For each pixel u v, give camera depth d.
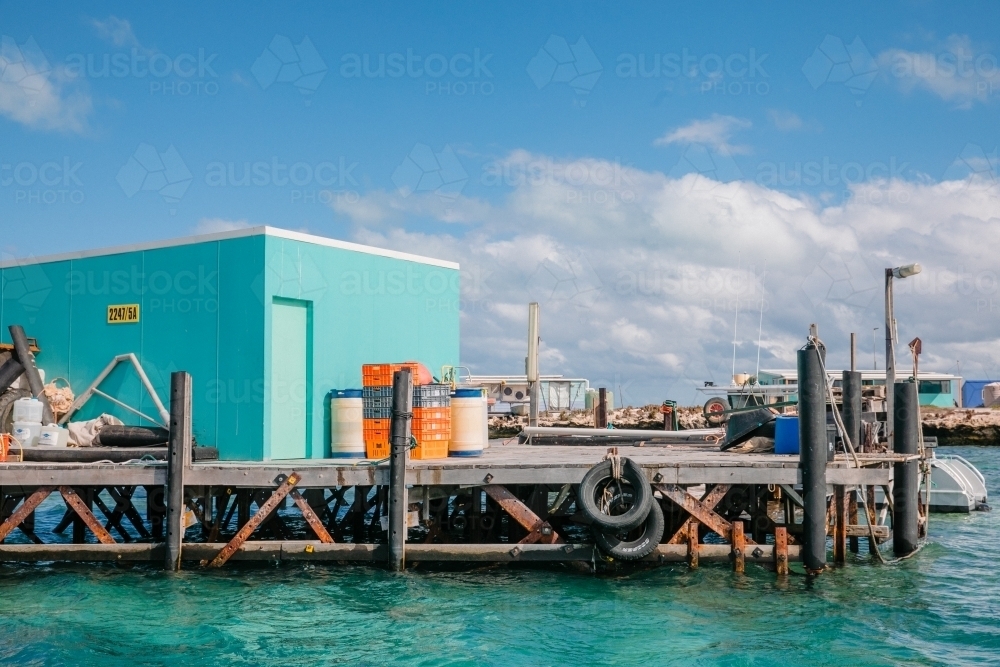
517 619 10.82
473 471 12.46
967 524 18.41
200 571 12.79
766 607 11.21
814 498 11.86
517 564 13.15
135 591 12.10
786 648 9.81
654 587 12.03
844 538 12.70
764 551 12.08
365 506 16.25
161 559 12.88
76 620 10.94
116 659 9.63
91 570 13.24
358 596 11.80
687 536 12.19
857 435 14.78
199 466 12.94
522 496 14.65
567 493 15.01
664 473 12.20
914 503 14.31
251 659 9.60
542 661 9.44
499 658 9.53
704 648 9.80
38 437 15.23
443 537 14.27
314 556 12.55
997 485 26.44
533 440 19.27
